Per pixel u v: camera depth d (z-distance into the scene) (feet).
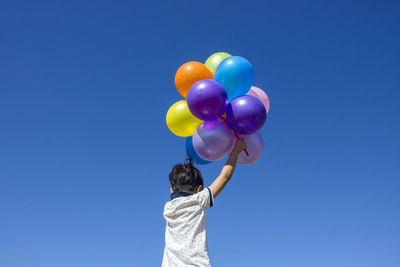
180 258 8.21
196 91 9.84
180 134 11.53
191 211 8.59
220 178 9.20
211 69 12.29
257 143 10.61
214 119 10.12
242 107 9.91
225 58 12.04
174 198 9.02
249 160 10.66
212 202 8.79
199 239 8.36
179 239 8.39
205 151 10.12
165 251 8.62
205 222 8.69
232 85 10.77
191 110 10.05
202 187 9.46
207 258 8.27
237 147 9.89
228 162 9.53
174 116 11.21
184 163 9.71
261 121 10.00
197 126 10.60
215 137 9.95
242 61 10.89
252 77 10.96
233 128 10.12
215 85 9.92
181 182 9.23
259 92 11.84
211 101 9.70
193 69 11.08
